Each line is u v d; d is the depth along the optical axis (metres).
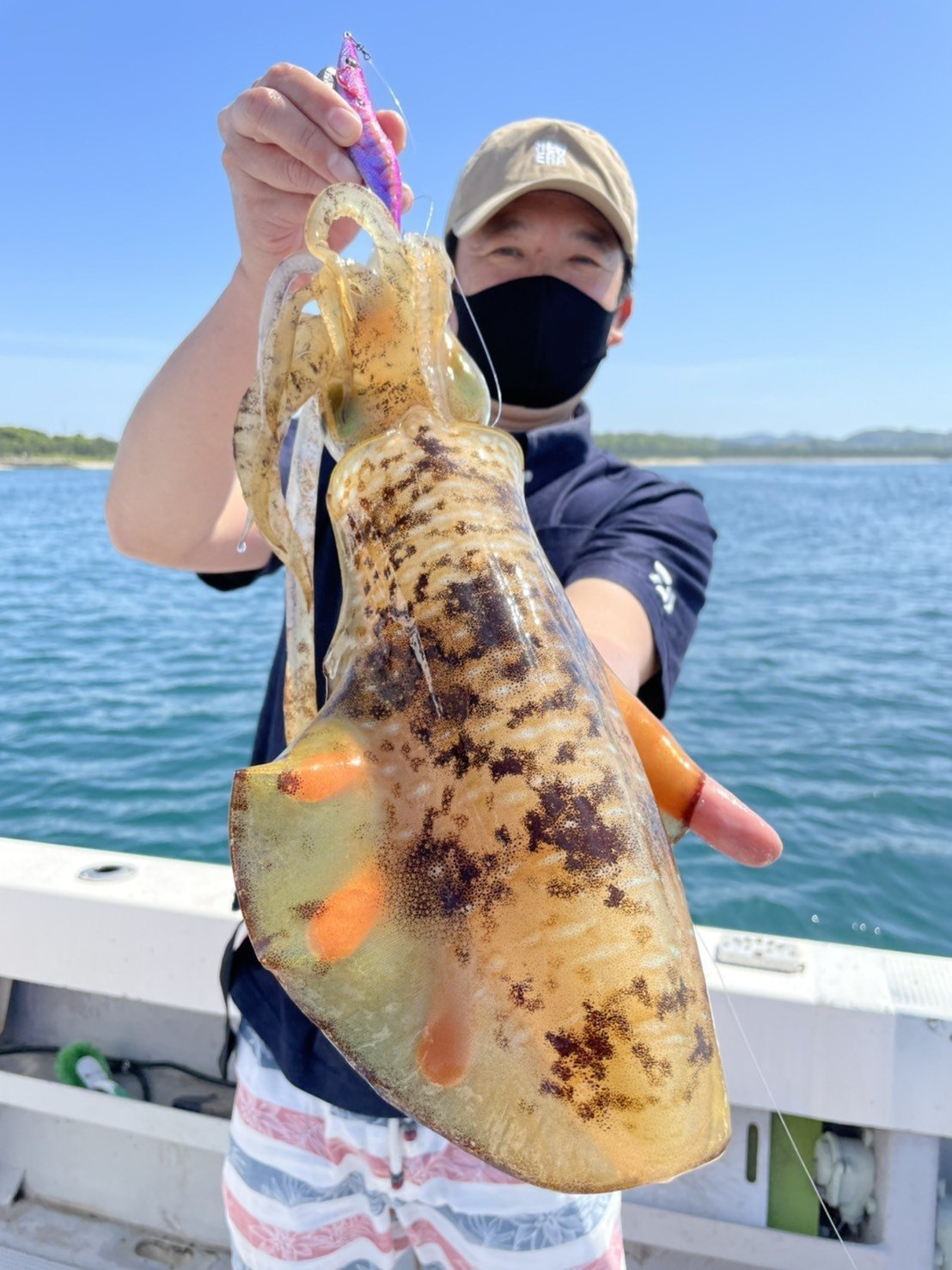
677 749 1.05
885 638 13.20
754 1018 2.12
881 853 5.94
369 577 0.95
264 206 1.32
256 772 0.82
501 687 0.85
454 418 1.03
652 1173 0.76
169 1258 2.49
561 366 2.17
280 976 0.78
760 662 11.68
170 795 6.90
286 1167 1.62
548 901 0.80
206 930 2.40
